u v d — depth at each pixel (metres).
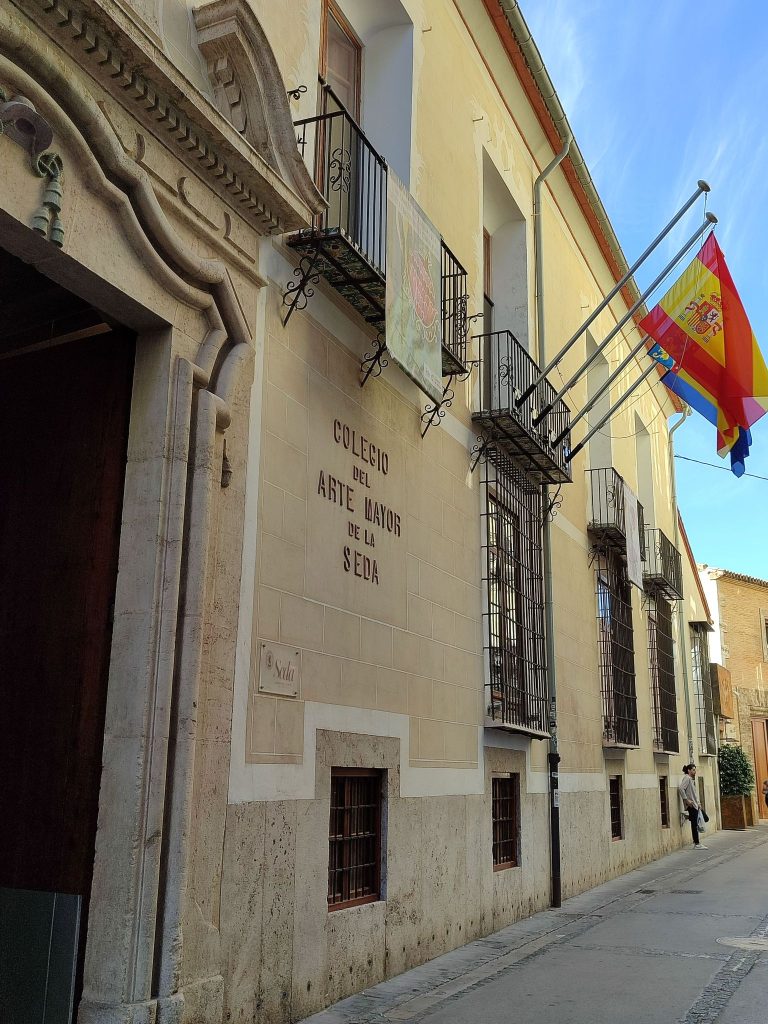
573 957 7.31
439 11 9.02
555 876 10.26
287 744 5.46
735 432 9.80
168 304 4.77
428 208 8.33
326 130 6.86
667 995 6.05
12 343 5.34
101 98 4.34
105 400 4.91
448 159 8.95
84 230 4.18
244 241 5.44
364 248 7.10
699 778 22.97
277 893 5.20
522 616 10.09
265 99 5.48
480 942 7.89
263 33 5.34
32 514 4.97
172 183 4.82
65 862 4.39
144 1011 4.07
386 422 7.20
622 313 17.05
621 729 13.77
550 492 11.95
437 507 8.06
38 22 3.97
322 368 6.27
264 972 5.02
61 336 5.19
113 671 4.51
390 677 6.87
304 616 5.77
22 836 4.54
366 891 6.43
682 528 23.39
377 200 7.25
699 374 9.89
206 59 5.28
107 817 4.32
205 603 4.78
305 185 5.79
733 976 6.61
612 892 11.48
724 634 30.25
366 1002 5.77
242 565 5.17
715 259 9.90
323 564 6.06
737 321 9.85
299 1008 5.32
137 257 4.54
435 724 7.58
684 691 21.08
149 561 4.55
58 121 4.03
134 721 4.38
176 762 4.45
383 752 6.64
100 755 4.44
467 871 7.95
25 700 4.72
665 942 7.99
